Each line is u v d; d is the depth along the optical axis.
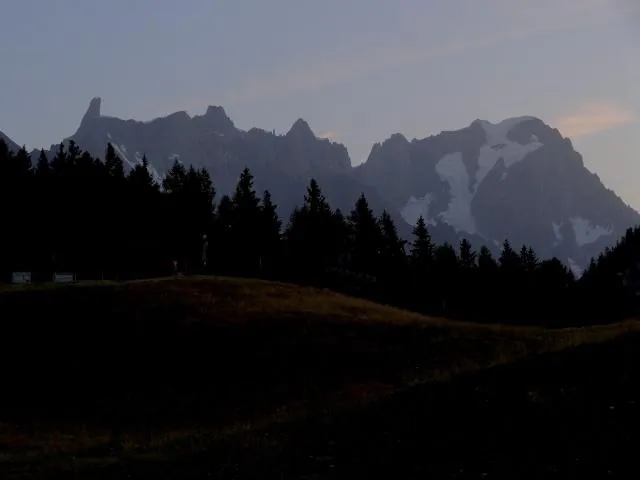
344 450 21.14
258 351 50.03
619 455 17.05
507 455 18.36
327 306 61.25
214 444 24.89
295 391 42.97
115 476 22.70
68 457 27.45
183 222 107.94
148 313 56.66
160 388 45.31
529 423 20.03
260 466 20.97
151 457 24.69
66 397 44.53
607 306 105.88
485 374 25.33
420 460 19.19
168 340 51.97
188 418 39.56
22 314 56.94
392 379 43.56
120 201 103.50
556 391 21.91
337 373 45.91
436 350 48.81
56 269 102.38
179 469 22.28
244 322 54.91
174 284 65.12
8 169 101.88
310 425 24.70
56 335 53.50
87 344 51.97
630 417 18.95
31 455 29.12
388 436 21.52
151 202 106.62
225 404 41.66
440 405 23.09
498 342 49.59
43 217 99.81
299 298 64.00
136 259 107.06
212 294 62.38
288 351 49.75
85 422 39.84
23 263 99.88
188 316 55.91
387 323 55.59
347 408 26.33
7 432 36.91
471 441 19.75
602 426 18.81
